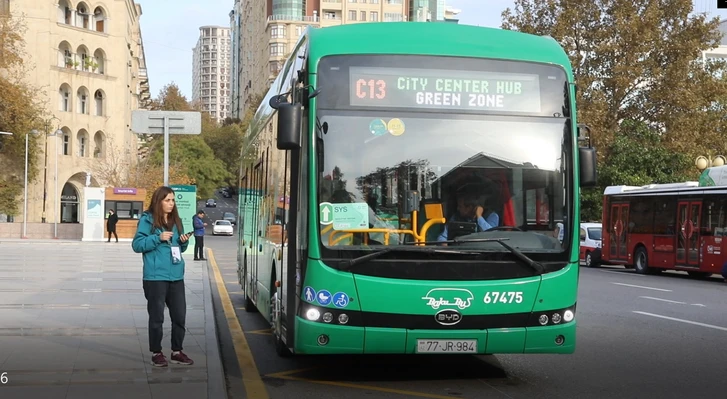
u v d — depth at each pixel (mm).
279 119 7859
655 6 41812
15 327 11516
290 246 8430
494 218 8172
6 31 60562
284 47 136000
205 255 37031
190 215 36344
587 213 47656
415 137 8195
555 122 8484
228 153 110250
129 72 81000
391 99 8234
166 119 14555
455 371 9523
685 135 42781
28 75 66500
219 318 14656
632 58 41438
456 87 8344
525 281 8078
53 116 64312
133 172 67875
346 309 7848
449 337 7930
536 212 8266
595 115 41094
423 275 7926
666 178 44656
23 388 7695
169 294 8844
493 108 8375
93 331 11219
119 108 73125
